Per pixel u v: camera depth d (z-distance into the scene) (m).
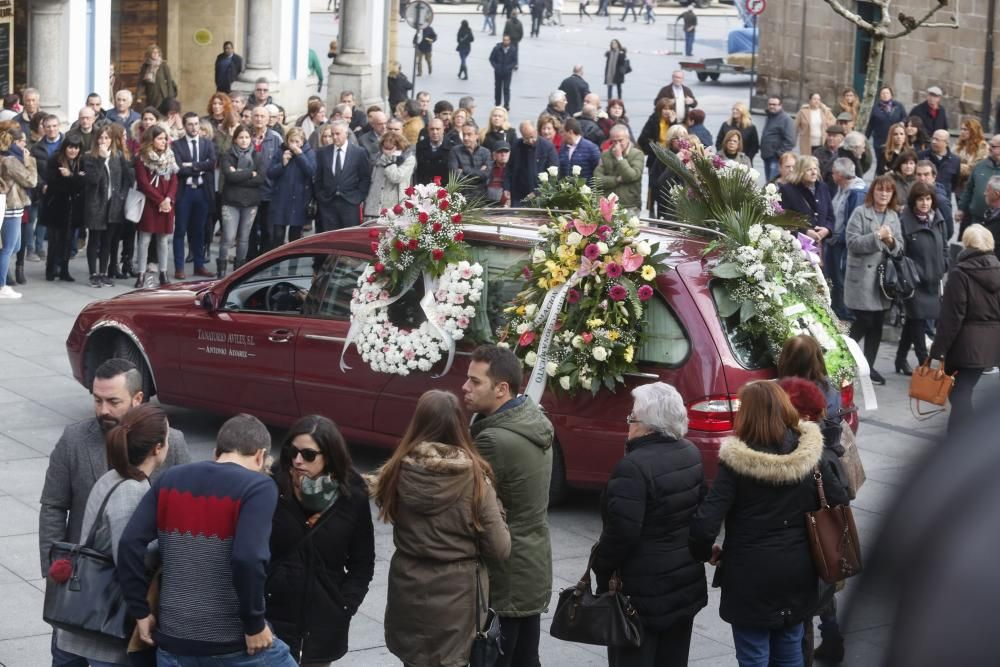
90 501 5.28
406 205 9.84
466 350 9.76
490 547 5.58
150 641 5.04
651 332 8.98
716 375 8.71
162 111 19.50
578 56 56.22
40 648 7.12
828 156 20.02
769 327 8.88
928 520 0.68
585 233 9.08
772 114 25.08
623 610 5.98
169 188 17.03
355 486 5.55
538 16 62.88
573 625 6.02
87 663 5.52
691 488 6.02
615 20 73.31
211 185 17.84
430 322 9.65
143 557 5.01
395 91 32.44
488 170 18.67
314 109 22.03
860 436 11.96
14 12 23.06
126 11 29.66
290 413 10.69
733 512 5.93
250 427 5.21
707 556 5.87
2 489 9.82
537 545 6.17
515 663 6.35
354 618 7.74
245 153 17.66
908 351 14.89
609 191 18.31
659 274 9.00
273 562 5.49
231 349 10.87
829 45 39.84
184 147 17.55
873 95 19.03
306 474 5.44
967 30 35.03
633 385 9.05
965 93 35.34
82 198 16.86
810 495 5.84
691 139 17.83
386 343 9.87
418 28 29.27
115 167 16.77
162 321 11.27
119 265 18.94
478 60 53.41
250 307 10.92
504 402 6.17
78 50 22.70
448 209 9.84
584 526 9.50
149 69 25.61
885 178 13.53
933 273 13.72
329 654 5.55
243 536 4.88
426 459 5.51
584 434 9.24
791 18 41.09
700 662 7.32
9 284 17.00
